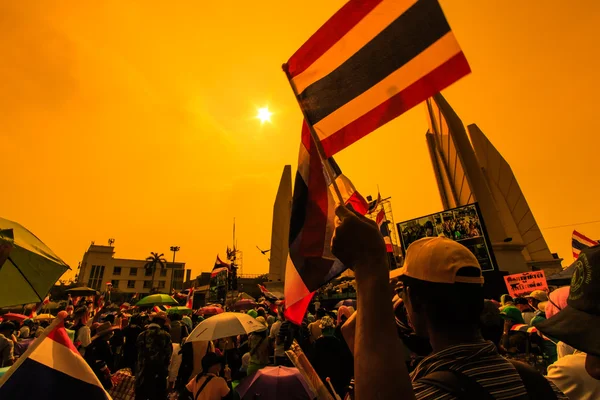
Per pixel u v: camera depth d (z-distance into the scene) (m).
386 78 1.99
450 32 1.81
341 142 2.12
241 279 78.88
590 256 1.37
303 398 3.74
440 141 59.31
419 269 1.24
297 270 2.73
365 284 0.94
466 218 21.30
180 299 20.66
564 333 1.32
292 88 2.36
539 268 51.59
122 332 8.98
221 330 5.75
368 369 0.82
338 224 1.09
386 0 2.07
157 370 5.41
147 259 96.56
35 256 2.82
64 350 1.66
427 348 1.78
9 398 1.45
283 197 68.06
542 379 1.18
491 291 19.05
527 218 60.22
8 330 7.34
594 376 1.30
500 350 3.29
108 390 5.65
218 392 4.05
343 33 2.21
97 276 96.50
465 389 0.98
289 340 6.12
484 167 66.75
